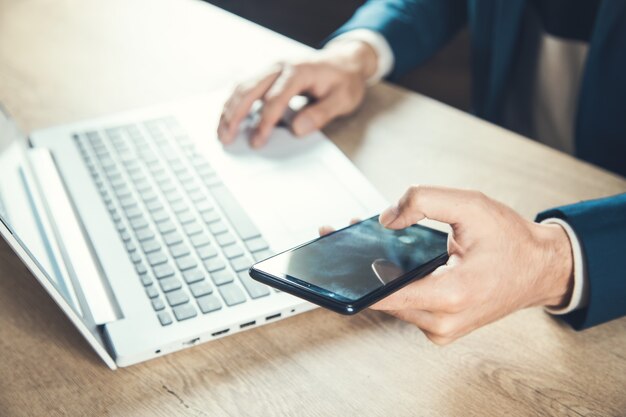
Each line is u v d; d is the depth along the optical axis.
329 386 0.55
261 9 2.61
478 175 0.77
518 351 0.58
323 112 0.83
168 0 1.18
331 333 0.59
